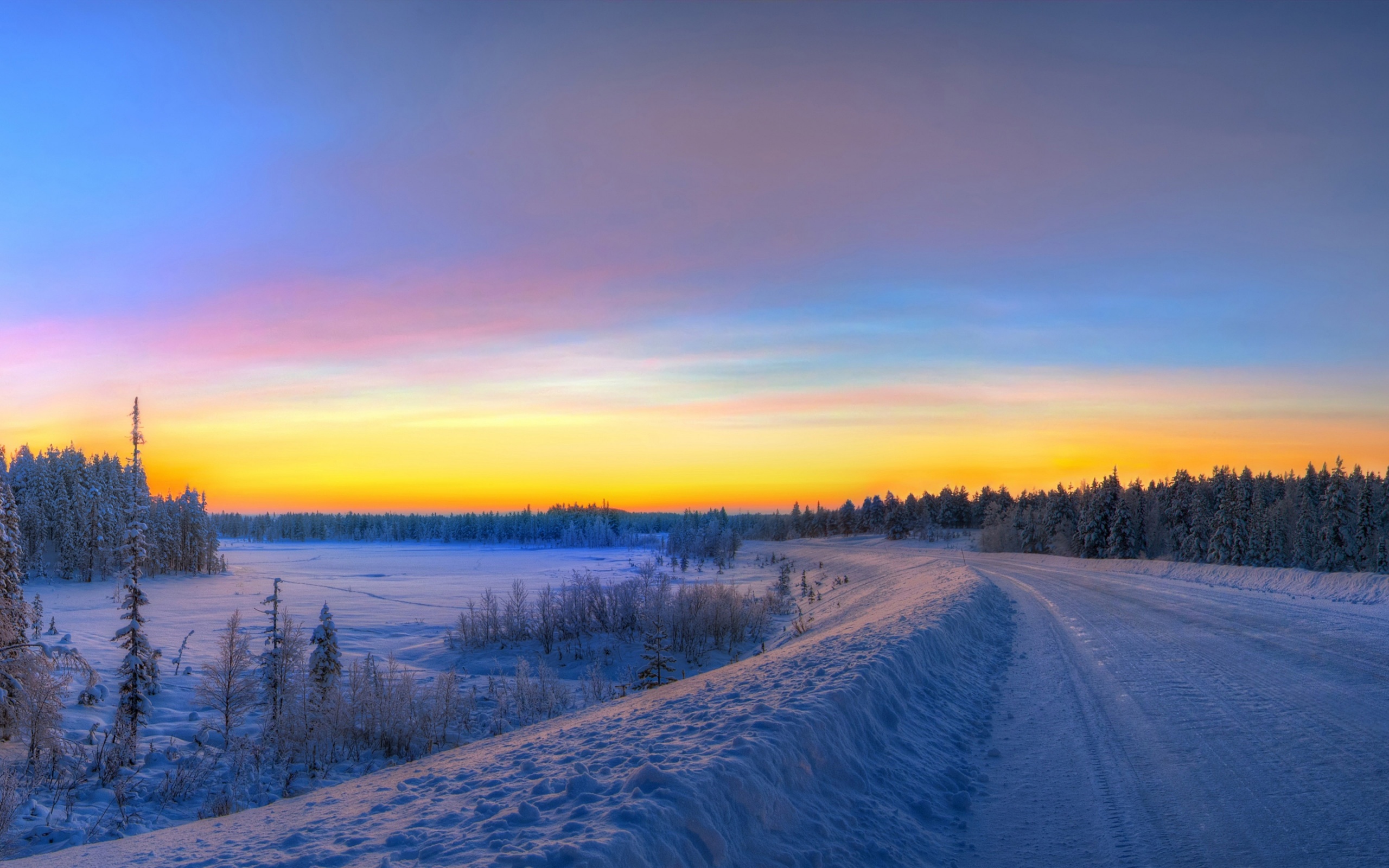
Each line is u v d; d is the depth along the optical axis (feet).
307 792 54.03
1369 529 177.68
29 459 286.87
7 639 59.41
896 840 21.61
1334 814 22.13
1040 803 25.03
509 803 21.97
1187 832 21.67
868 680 33.83
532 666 122.93
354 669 79.66
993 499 488.02
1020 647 57.93
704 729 27.58
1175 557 235.40
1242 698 36.78
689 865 17.13
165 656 113.29
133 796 51.19
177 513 337.11
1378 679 39.58
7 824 42.29
